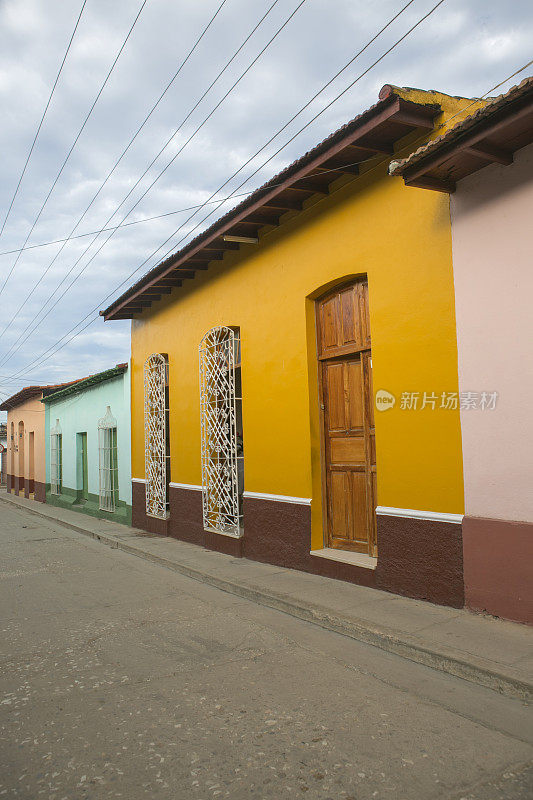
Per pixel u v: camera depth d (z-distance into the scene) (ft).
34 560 31.89
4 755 10.69
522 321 16.16
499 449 16.74
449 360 18.28
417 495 19.25
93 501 56.65
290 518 25.71
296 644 16.69
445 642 15.19
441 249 18.61
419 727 11.50
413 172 16.99
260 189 23.93
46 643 17.13
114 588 24.50
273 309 27.02
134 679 14.23
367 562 21.77
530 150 15.93
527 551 15.99
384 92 18.02
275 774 9.92
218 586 24.26
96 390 55.42
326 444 24.82
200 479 34.40
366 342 22.52
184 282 35.88
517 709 12.24
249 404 28.78
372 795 9.27
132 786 9.63
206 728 11.59
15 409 94.17
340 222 22.82
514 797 9.19
